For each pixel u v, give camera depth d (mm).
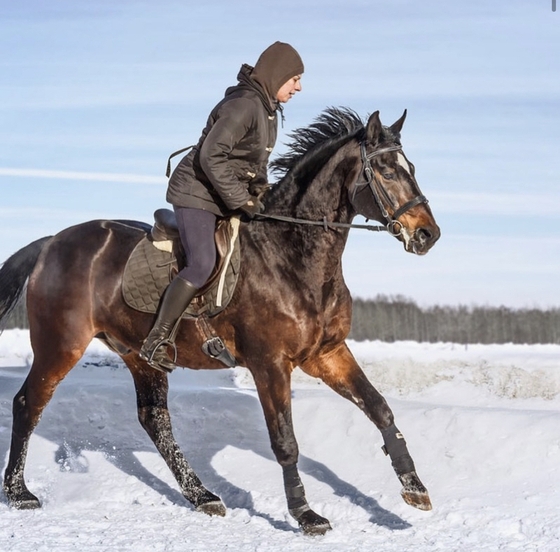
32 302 6855
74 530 6023
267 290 6020
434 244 5785
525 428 6844
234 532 5973
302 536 5844
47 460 7484
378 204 5863
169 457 6699
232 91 6023
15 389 8828
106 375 9641
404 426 7234
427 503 5766
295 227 6074
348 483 6680
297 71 6008
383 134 5934
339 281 6117
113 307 6633
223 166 5816
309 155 6156
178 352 6441
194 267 6082
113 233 6805
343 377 6152
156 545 5648
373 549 5527
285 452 5953
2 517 6391
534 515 5930
